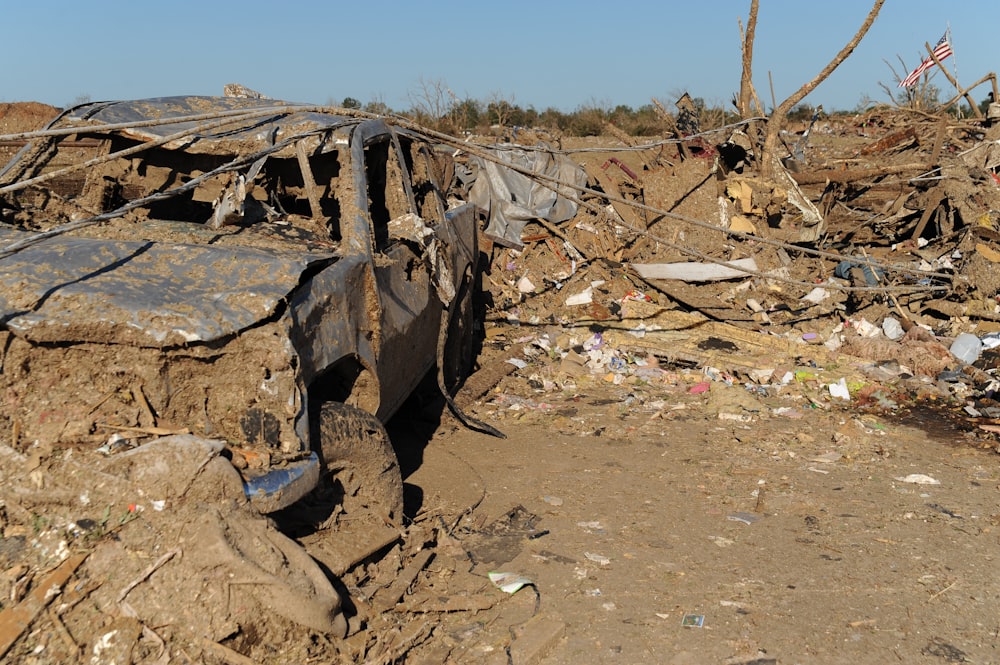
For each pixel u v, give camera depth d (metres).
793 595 4.34
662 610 4.17
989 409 7.86
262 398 3.70
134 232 4.71
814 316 10.92
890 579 4.54
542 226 12.62
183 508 3.33
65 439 3.46
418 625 3.84
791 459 6.54
